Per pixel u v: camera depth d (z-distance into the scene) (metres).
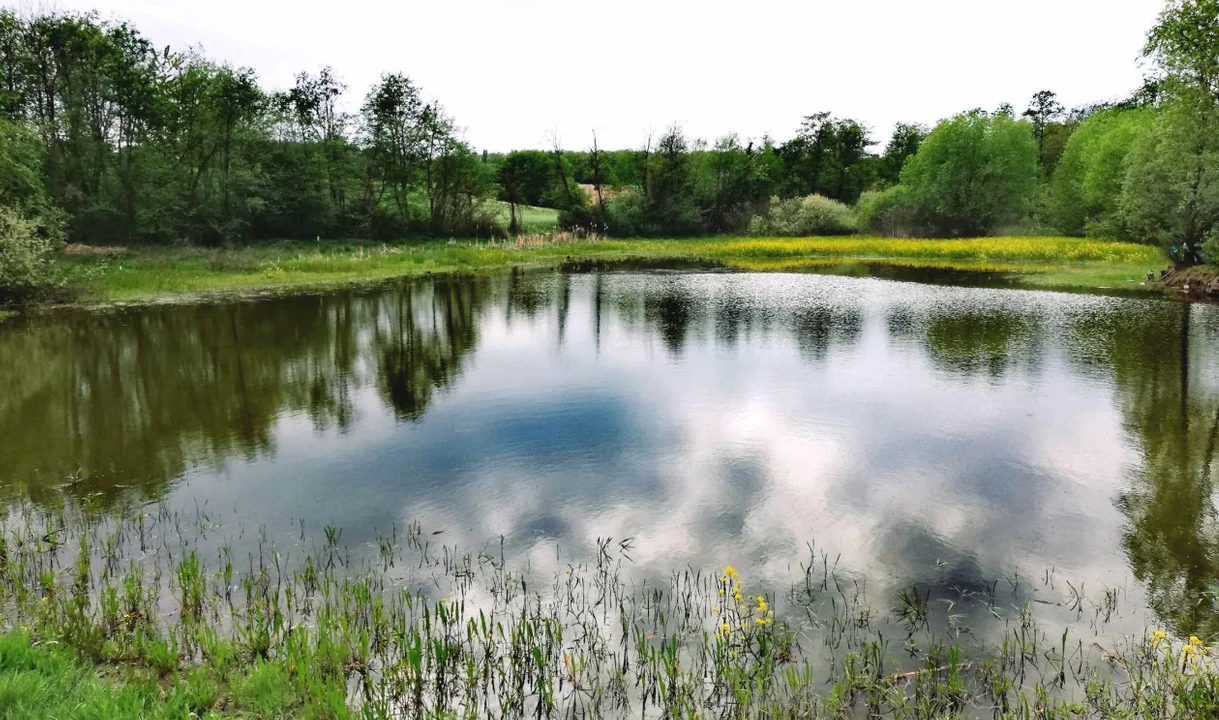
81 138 34.41
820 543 6.29
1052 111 75.06
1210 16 24.69
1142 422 9.63
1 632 4.59
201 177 41.12
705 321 18.34
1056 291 23.98
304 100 48.66
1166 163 26.47
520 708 4.05
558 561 5.94
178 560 5.90
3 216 19.42
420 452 8.65
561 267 35.25
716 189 69.25
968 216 54.41
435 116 50.75
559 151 64.88
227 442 9.07
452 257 36.16
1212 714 3.85
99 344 15.25
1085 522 6.68
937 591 5.46
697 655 4.61
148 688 3.95
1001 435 9.16
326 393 11.41
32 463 8.34
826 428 9.49
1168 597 5.34
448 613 5.06
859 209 64.44
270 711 3.86
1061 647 4.69
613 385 11.80
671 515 6.86
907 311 19.84
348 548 6.15
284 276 27.64
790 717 3.98
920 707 3.99
